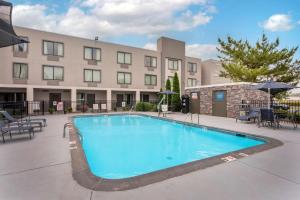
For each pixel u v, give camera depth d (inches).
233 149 293.9
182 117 590.6
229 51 893.8
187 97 735.7
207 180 140.2
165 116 619.5
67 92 935.7
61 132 334.3
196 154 270.4
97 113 774.5
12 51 765.9
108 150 289.4
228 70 876.0
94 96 1007.0
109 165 227.3
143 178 141.2
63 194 120.0
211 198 116.7
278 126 384.5
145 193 121.5
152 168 218.1
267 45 840.3
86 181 136.5
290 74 824.3
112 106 1023.0
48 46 844.0
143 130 447.8
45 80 836.0
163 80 1186.0
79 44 924.6
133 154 269.9
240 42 879.1
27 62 795.4
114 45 1027.9
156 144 323.9
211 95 633.6
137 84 1098.7
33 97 820.0
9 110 627.5
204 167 164.1
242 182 137.6
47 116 645.9
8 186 130.9
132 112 799.7
